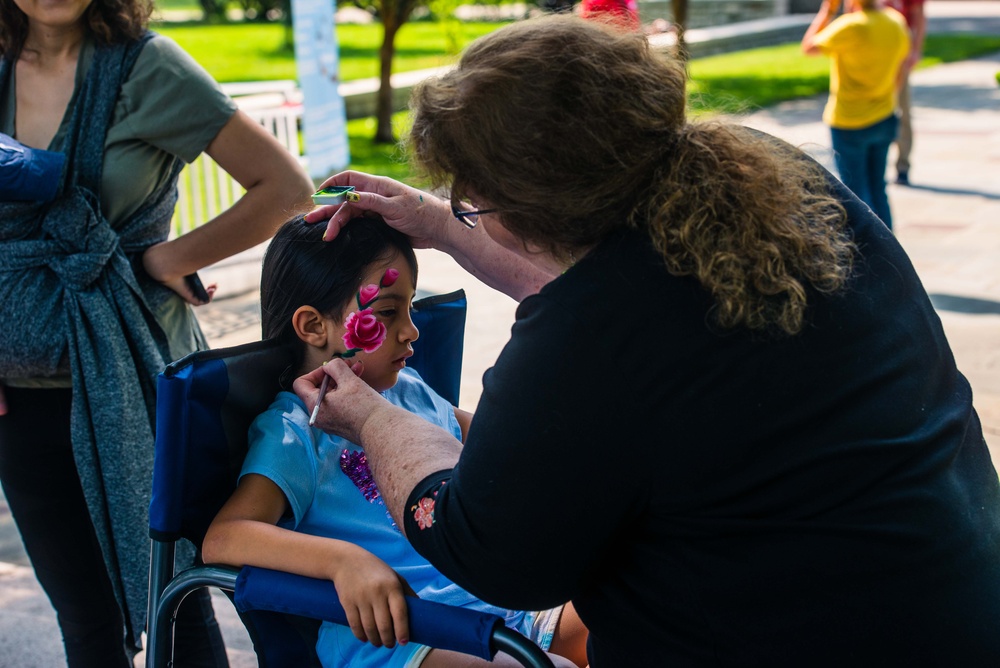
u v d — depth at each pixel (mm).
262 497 1639
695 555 1279
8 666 2631
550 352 1242
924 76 14250
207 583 1596
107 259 1996
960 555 1272
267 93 6371
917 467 1271
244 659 2697
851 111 6195
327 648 1674
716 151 1280
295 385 1608
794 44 19516
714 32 18297
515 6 19406
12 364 1964
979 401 4027
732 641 1282
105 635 2219
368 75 13891
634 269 1254
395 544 1740
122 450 2016
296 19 6102
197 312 5320
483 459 1275
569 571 1293
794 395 1234
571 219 1276
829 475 1235
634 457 1238
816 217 1326
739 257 1225
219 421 1650
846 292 1300
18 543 3293
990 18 23484
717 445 1227
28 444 2072
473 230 1850
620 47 1271
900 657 1243
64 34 1974
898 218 6941
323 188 1809
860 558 1235
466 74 1296
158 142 2012
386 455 1480
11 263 1951
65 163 1949
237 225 2105
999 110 11352
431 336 2029
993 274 5656
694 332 1229
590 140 1233
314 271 1693
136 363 2057
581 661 1851
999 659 1260
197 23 22000
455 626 1441
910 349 1322
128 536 2039
